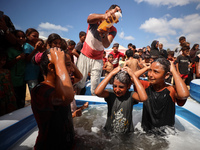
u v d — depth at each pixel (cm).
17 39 234
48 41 191
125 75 147
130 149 130
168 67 145
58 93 73
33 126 169
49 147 96
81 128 171
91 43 241
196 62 481
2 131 122
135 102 164
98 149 128
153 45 479
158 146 135
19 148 130
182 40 550
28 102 327
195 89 358
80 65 258
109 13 144
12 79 232
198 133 165
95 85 266
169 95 155
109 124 161
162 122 157
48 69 87
